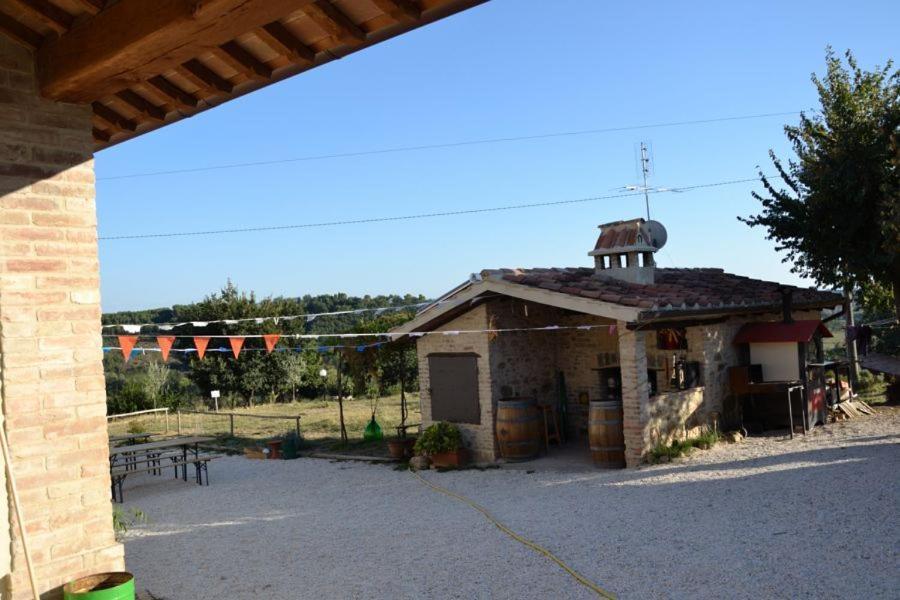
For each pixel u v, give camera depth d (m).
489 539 7.28
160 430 20.23
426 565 6.59
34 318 4.39
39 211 4.46
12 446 4.26
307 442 16.42
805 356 11.98
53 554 4.39
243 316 27.00
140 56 3.88
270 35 3.92
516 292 11.46
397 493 10.51
